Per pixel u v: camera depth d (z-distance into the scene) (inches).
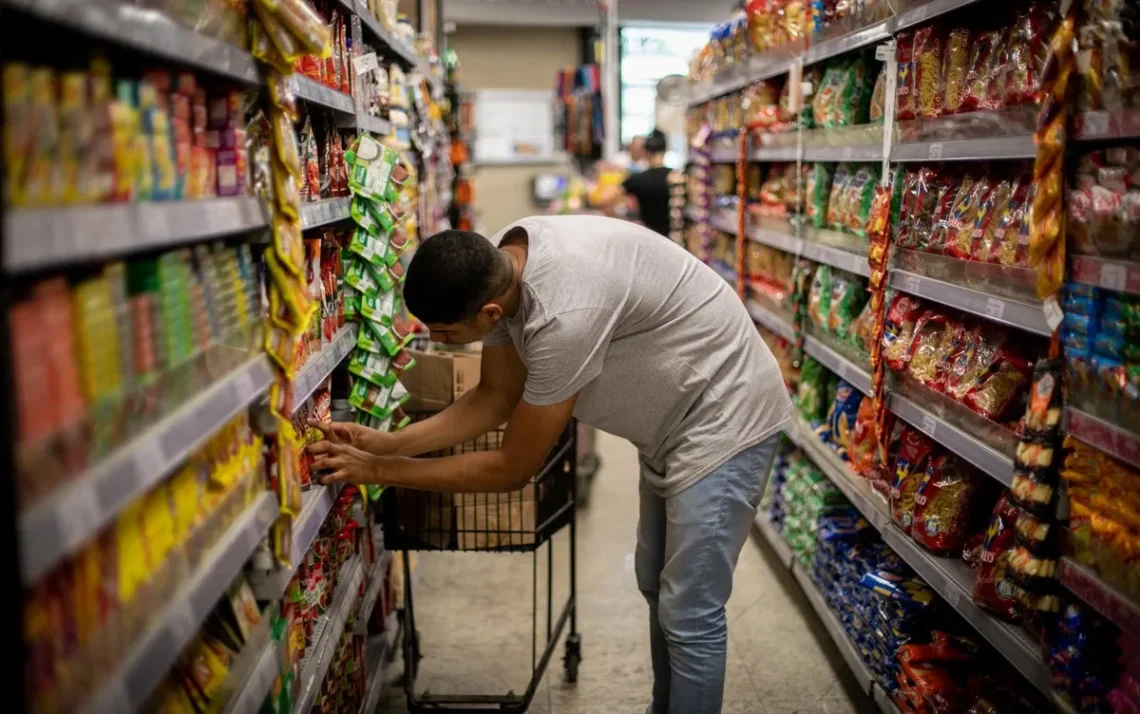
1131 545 64.1
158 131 45.0
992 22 95.3
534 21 398.9
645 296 83.1
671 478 88.6
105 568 40.1
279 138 61.5
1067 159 72.4
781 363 167.5
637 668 123.6
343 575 95.6
